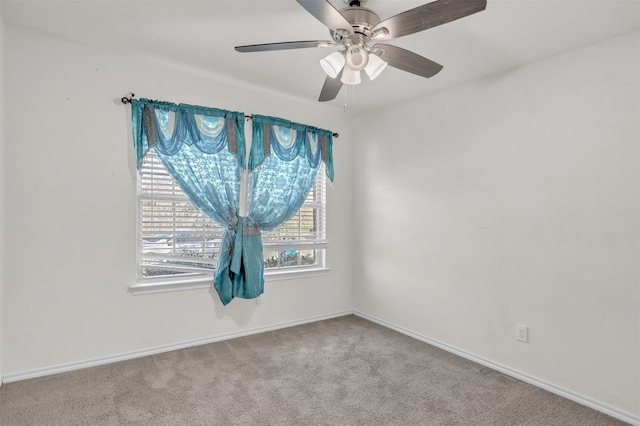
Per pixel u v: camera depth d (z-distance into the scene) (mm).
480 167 2738
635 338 1987
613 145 2068
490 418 1995
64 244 2400
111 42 2367
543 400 2199
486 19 1931
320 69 2730
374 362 2699
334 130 3758
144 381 2330
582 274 2191
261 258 3137
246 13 1964
